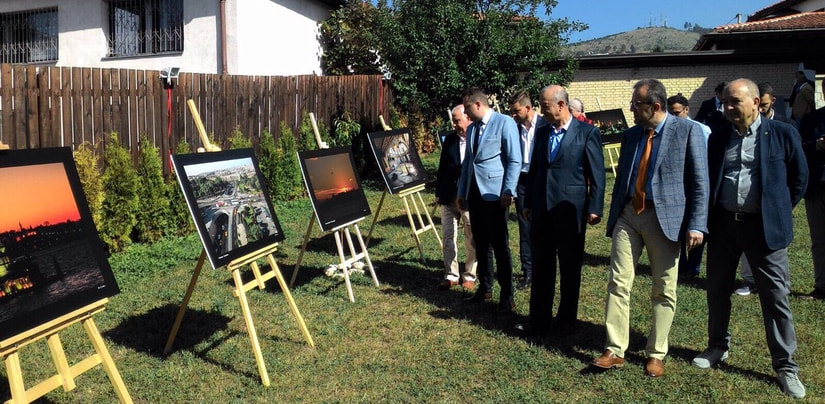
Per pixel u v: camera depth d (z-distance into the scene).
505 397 3.81
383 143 7.14
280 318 5.17
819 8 20.50
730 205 4.03
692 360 4.27
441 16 11.38
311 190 5.59
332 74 15.31
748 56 17.30
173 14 12.61
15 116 6.24
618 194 4.18
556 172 4.60
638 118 4.05
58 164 3.25
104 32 12.95
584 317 5.18
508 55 11.38
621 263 4.16
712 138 4.18
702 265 6.77
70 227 3.21
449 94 11.66
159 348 4.56
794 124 5.96
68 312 3.05
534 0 11.72
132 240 7.43
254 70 12.63
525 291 5.88
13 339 2.76
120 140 7.47
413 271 6.66
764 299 3.95
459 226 8.69
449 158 5.99
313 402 3.78
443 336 4.79
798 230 8.21
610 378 4.05
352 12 15.25
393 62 12.32
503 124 5.18
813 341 4.54
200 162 4.22
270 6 13.16
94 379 4.04
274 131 10.57
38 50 13.65
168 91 8.18
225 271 6.53
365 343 4.67
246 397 3.84
